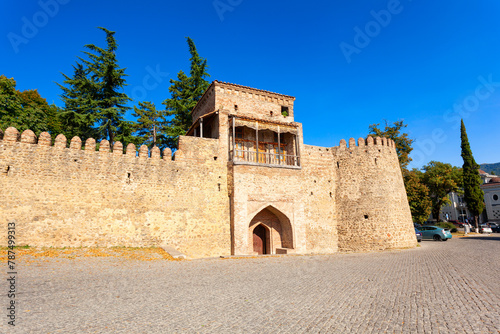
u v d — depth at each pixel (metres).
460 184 58.44
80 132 29.19
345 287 9.79
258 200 23.31
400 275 12.06
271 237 24.84
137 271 12.64
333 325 6.21
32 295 8.38
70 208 18.22
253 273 12.47
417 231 33.72
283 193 24.41
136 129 35.81
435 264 15.07
